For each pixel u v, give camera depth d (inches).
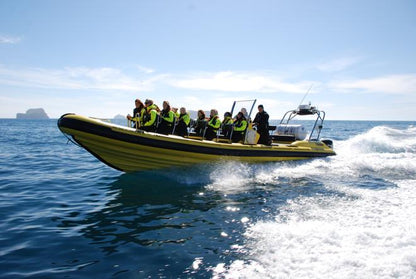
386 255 117.2
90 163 407.8
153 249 139.0
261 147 317.7
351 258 116.2
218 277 112.7
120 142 246.7
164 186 257.6
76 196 232.4
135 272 118.6
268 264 118.5
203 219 177.3
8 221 176.4
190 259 128.1
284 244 134.6
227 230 159.0
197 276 114.2
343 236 137.6
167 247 140.7
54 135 994.7
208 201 213.8
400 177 292.8
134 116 297.4
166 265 123.6
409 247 122.8
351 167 345.7
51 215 187.6
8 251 137.6
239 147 298.0
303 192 234.8
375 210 178.9
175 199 219.5
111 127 243.0
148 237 152.9
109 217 183.0
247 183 270.1
